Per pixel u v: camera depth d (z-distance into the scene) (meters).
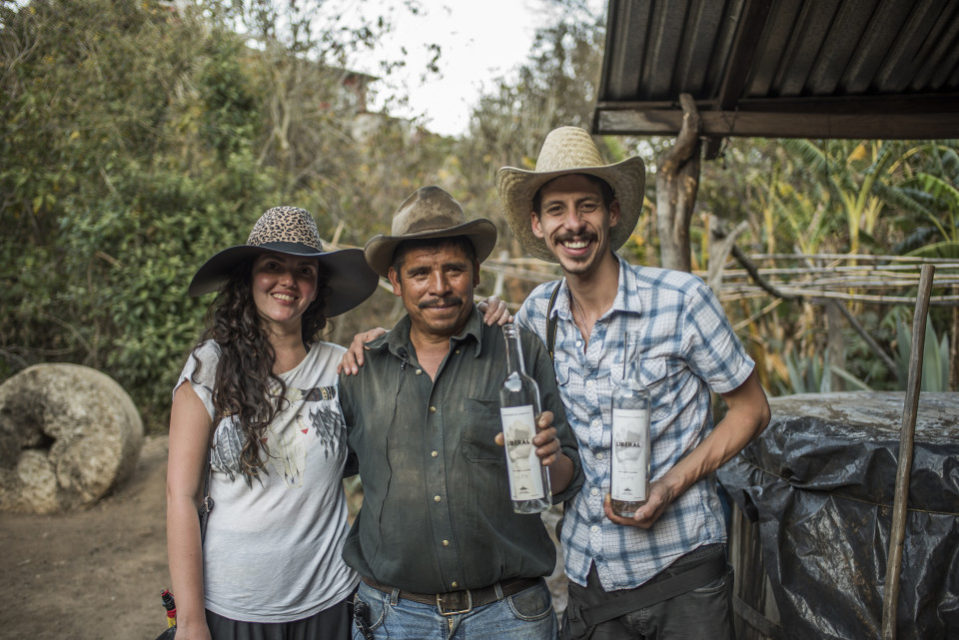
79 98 6.05
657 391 1.69
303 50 8.36
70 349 7.02
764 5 2.46
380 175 9.90
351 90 9.52
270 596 1.61
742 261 4.70
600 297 1.74
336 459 1.71
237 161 6.95
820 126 3.10
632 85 3.24
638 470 1.51
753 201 8.46
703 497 1.70
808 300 5.74
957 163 6.00
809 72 2.95
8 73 5.56
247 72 7.83
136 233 6.44
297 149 8.67
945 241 6.01
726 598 1.69
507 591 1.62
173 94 7.09
